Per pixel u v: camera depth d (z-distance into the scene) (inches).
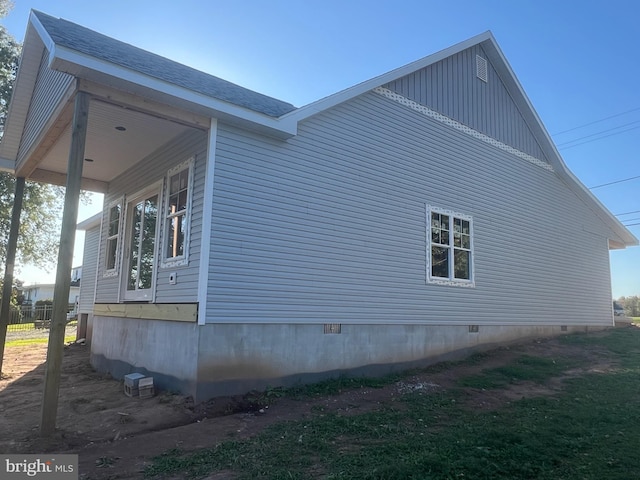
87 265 678.5
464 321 428.1
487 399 285.9
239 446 192.5
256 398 271.6
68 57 217.3
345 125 354.3
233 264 279.3
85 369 402.0
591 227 623.8
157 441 201.9
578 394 293.6
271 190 303.3
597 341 499.2
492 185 485.1
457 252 435.8
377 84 375.6
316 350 314.8
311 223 322.0
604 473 160.9
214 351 265.7
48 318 1288.1
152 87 243.9
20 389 312.5
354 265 345.4
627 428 217.0
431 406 265.7
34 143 339.9
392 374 352.8
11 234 386.3
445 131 441.7
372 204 364.8
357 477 157.1
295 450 187.8
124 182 411.2
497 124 506.6
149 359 312.0
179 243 308.2
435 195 420.8
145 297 340.8
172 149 331.3
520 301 494.3
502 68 517.3
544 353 438.3
